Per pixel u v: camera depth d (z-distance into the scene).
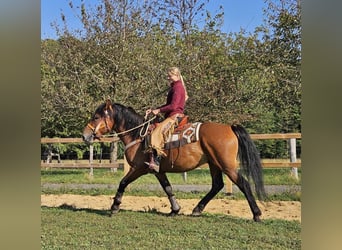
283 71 13.80
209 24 14.66
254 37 14.50
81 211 6.69
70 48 14.76
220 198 8.11
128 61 13.95
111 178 11.90
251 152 5.70
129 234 5.07
